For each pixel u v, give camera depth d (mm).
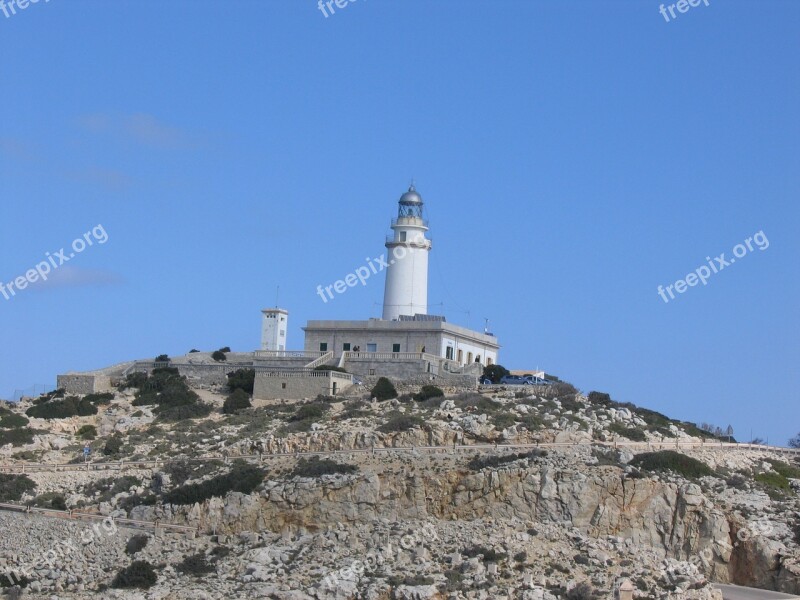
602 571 107500
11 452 150250
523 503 119688
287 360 176750
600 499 118500
